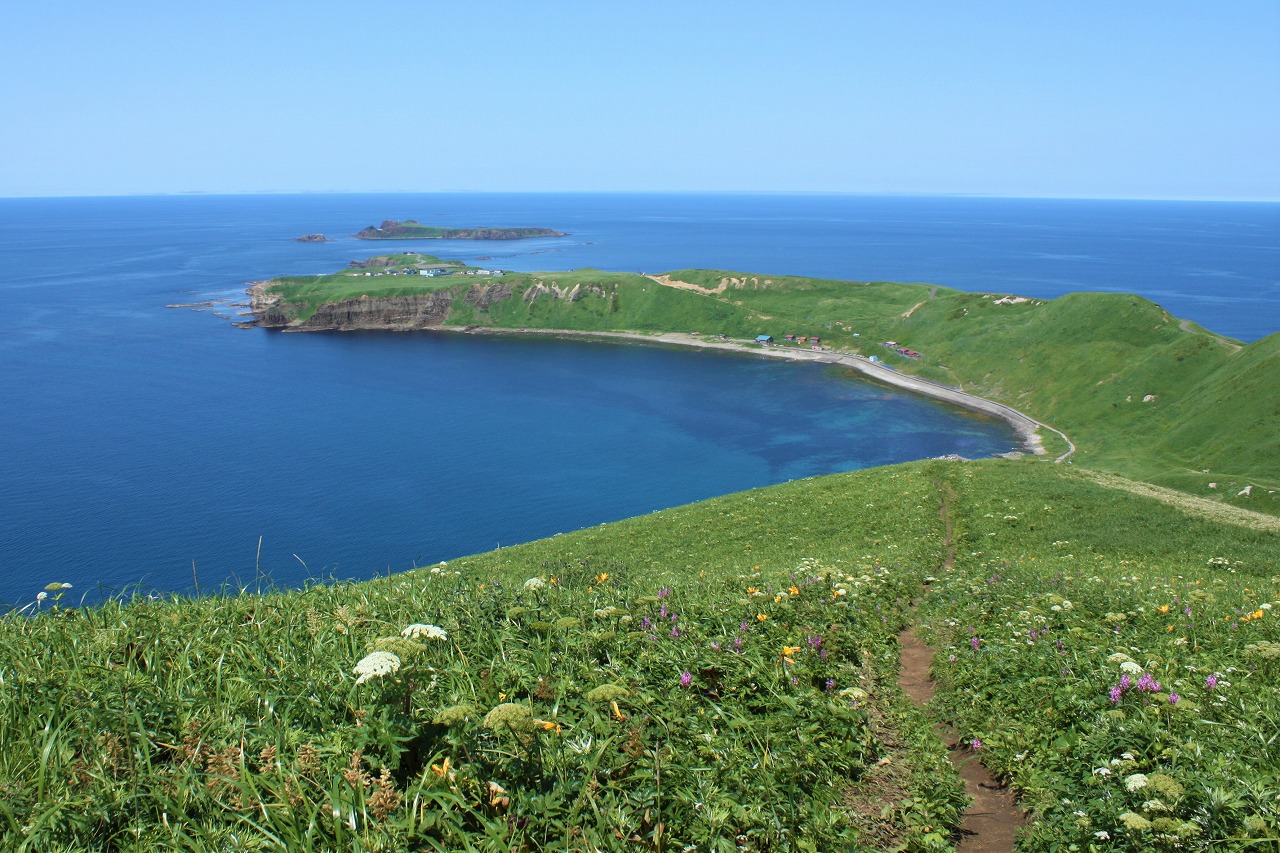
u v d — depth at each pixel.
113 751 6.56
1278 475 87.88
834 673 11.98
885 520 42.00
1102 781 8.44
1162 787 7.38
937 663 15.47
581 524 97.88
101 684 7.75
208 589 13.66
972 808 9.81
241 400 160.88
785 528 42.44
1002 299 180.50
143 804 6.10
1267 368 104.81
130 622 10.51
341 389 171.50
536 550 43.06
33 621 10.64
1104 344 139.62
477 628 10.61
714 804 7.37
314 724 7.50
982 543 36.78
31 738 6.77
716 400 159.38
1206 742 8.73
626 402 159.75
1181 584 22.44
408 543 92.00
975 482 49.69
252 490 108.94
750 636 12.07
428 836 6.05
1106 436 118.56
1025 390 143.88
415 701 7.93
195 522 97.19
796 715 9.82
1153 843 7.10
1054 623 15.84
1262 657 11.85
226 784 6.41
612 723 8.31
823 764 9.13
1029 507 42.50
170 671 8.48
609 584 15.97
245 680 8.26
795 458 122.06
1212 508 43.69
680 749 8.23
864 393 160.12
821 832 7.70
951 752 11.65
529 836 6.46
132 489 108.31
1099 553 33.38
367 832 5.90
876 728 11.25
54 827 5.64
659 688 9.77
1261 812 7.04
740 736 8.91
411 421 147.00
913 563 29.27
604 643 10.79
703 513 48.25
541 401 161.62
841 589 17.78
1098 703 10.45
